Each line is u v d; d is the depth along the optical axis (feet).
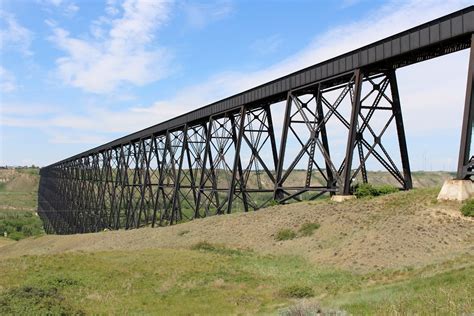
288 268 88.94
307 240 101.81
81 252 122.62
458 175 86.58
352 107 109.50
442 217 82.74
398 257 76.74
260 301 68.59
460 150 85.81
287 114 132.05
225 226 137.49
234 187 152.56
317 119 121.80
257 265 94.58
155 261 102.53
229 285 80.64
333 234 97.55
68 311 61.77
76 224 350.02
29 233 483.51
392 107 114.93
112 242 173.68
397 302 46.14
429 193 96.32
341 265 82.23
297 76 129.90
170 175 207.41
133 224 232.12
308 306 47.19
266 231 117.91
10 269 94.63
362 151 117.19
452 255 69.67
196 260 102.17
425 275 60.18
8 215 603.26
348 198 112.88
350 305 49.16
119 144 271.90
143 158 238.27
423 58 102.12
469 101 83.87
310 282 75.25
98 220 288.30
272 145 154.51
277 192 136.05
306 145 124.67
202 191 170.71
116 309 67.31
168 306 69.41
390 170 114.32
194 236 140.05
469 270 54.29
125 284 83.46
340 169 118.62
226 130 163.32
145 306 69.72
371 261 78.89
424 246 77.00
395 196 103.81
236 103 156.04
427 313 40.63
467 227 77.20
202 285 81.56
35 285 77.51
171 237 148.77
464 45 92.17
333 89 123.24
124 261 103.40
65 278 83.97
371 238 87.10
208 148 171.12
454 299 43.11
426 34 93.20
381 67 111.04
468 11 84.69
